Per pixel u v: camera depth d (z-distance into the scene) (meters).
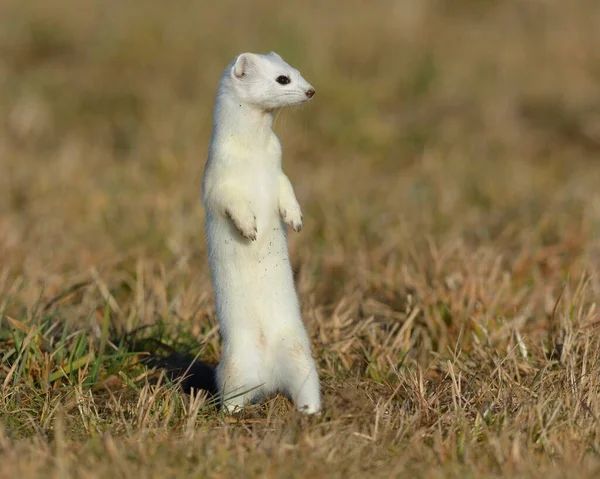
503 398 8.12
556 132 19.44
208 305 10.78
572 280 11.59
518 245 13.09
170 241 12.89
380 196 15.31
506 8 26.16
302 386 8.14
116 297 11.54
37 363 8.91
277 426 7.68
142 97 20.53
